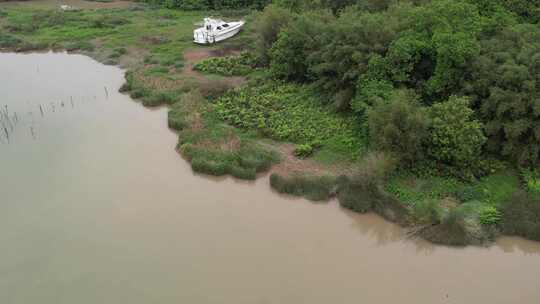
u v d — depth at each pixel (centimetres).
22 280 1895
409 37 2702
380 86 2677
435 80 2609
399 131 2308
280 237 2095
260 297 1794
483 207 2155
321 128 2834
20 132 2959
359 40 2884
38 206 2298
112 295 1819
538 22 3028
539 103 2245
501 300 1777
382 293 1811
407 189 2309
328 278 1881
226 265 1942
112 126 3042
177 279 1880
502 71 2408
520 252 2005
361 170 2325
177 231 2128
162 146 2811
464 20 2625
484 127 2416
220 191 2409
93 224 2180
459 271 1914
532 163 2359
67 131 2977
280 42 3341
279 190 2377
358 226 2162
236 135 2823
